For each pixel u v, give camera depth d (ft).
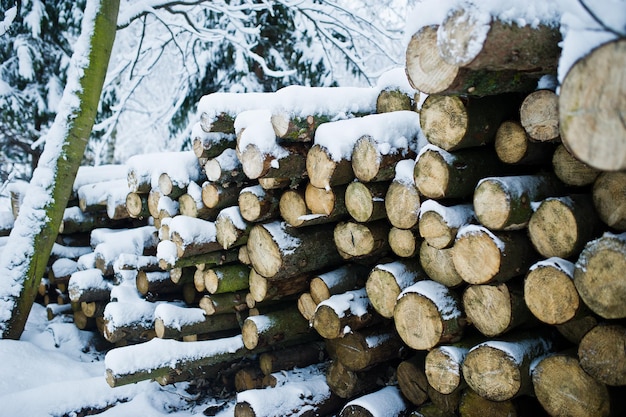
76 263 15.83
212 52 27.58
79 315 15.01
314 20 24.53
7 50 25.94
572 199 6.31
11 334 13.55
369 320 9.16
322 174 8.32
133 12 18.83
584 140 4.42
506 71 6.07
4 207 29.68
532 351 6.81
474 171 7.35
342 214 9.07
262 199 9.62
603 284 5.51
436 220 7.11
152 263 13.38
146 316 12.15
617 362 5.70
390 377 9.72
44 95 26.78
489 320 6.96
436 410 8.16
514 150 6.90
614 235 5.51
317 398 9.92
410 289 7.67
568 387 6.27
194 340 12.00
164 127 29.27
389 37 25.17
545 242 6.40
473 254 6.77
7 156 28.22
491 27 5.16
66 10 26.35
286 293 10.27
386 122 8.08
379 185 8.27
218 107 9.67
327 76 27.66
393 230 8.33
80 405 11.26
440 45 5.54
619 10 4.66
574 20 5.14
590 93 4.33
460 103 6.76
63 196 14.12
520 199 6.47
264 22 27.09
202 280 11.33
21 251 13.65
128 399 11.78
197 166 11.73
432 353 7.48
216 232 10.69
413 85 6.15
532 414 7.20
